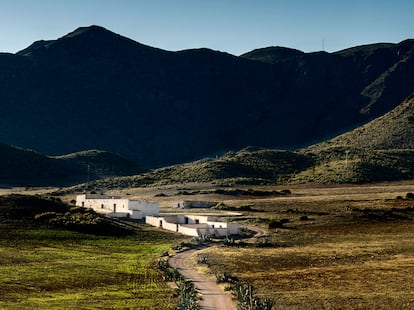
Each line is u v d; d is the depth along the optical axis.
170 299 55.19
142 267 73.88
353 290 60.34
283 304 53.00
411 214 124.00
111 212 121.69
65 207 113.06
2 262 72.88
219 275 67.25
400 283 63.91
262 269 74.19
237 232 106.44
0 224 95.94
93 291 59.31
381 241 96.88
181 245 93.19
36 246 86.50
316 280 66.38
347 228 111.12
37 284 61.66
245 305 50.47
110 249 88.62
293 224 116.19
